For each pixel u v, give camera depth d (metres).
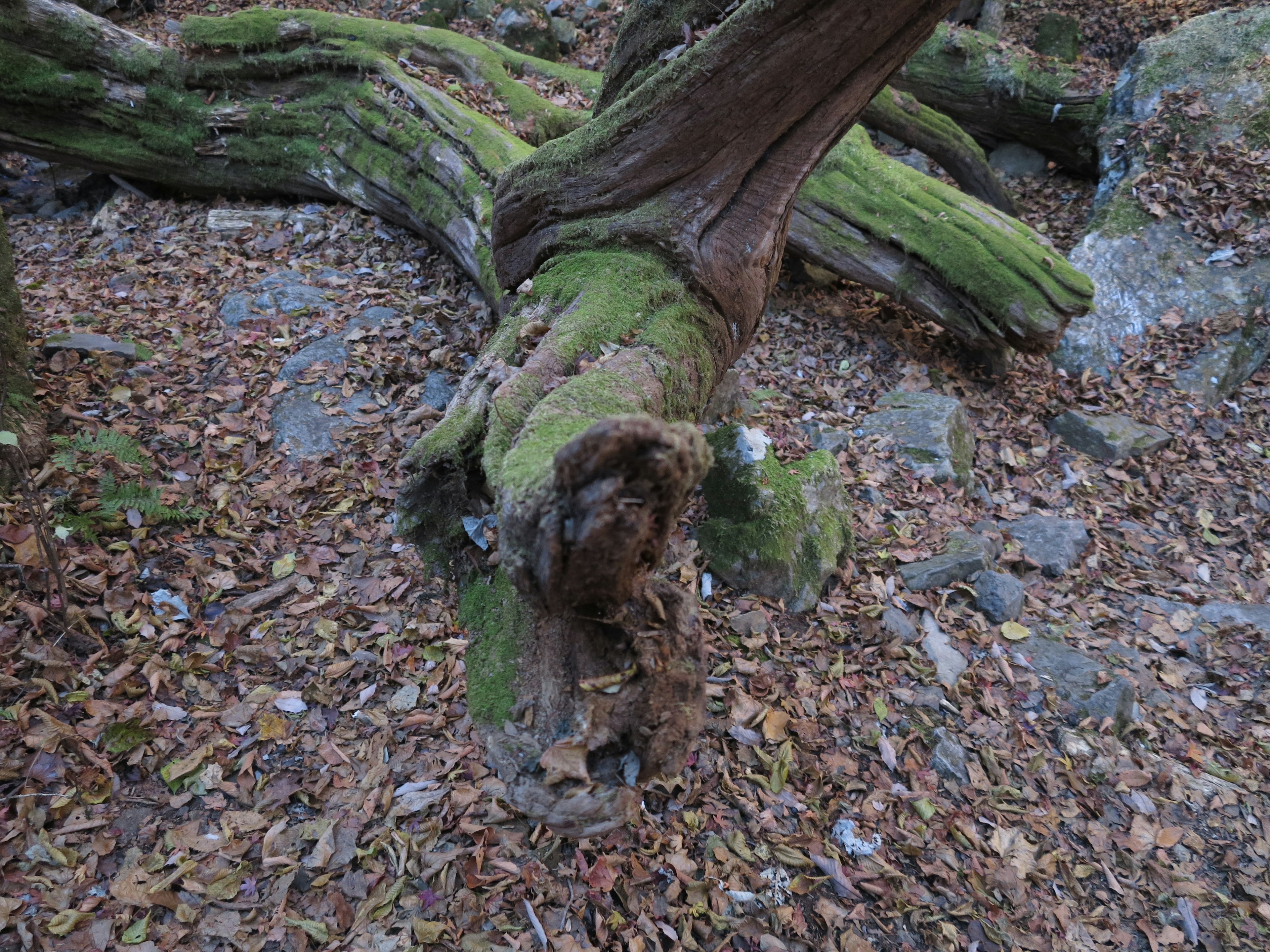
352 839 2.65
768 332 5.95
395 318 5.11
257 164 6.62
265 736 2.88
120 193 6.96
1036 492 5.12
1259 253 6.68
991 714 3.55
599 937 2.52
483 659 2.27
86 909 2.34
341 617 3.36
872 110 7.78
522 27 9.15
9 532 3.21
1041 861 3.07
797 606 3.76
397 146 5.97
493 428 2.31
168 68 6.57
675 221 3.11
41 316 4.81
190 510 3.67
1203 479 5.38
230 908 2.42
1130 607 4.38
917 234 5.63
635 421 1.36
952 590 4.07
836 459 4.41
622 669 1.89
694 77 2.81
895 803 3.12
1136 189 7.37
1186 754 3.63
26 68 6.41
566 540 1.51
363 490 3.94
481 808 2.77
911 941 2.74
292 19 6.62
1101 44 9.55
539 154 3.49
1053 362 6.31
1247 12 8.02
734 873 2.78
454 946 2.44
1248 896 3.14
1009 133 9.41
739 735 3.18
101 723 2.78
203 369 4.53
